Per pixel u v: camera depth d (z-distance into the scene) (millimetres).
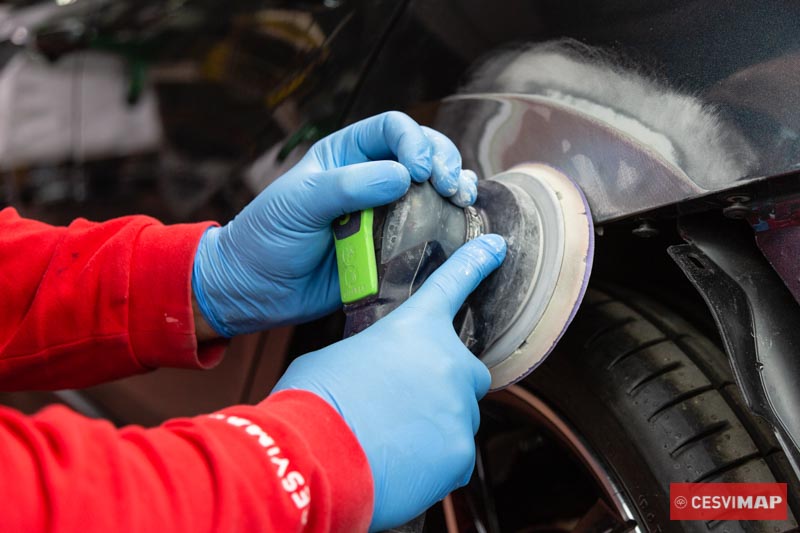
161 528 495
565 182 838
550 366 949
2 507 450
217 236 962
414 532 776
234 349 1303
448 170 819
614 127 797
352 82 1083
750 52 701
